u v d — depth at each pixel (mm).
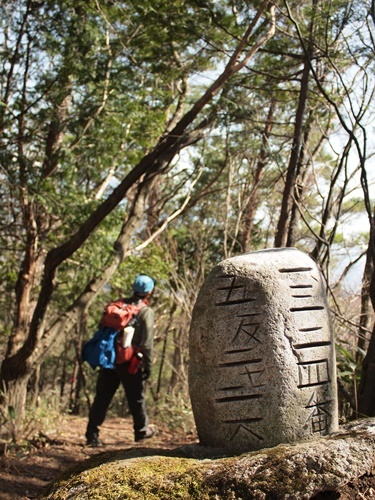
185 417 8328
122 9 8359
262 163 10070
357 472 2949
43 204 8375
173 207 15523
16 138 8211
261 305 3371
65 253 7793
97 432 7125
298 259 3564
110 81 8617
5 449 6445
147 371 6918
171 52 8008
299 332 3375
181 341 10383
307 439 3328
